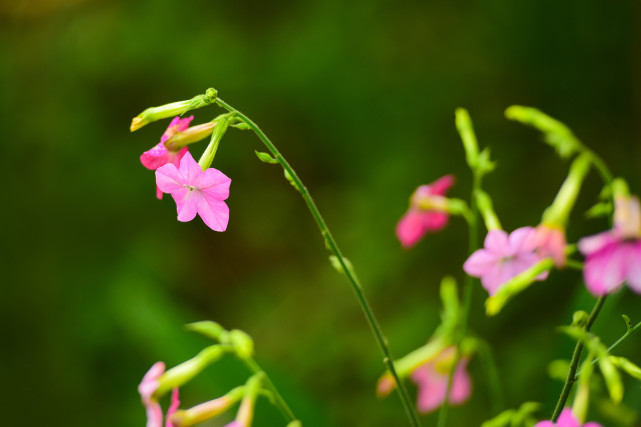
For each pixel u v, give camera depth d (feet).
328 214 10.17
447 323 4.91
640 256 4.14
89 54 11.08
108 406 9.38
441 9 9.63
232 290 10.80
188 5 10.87
